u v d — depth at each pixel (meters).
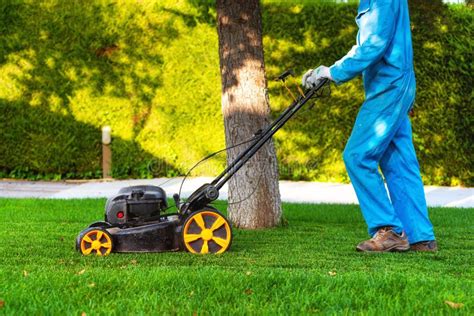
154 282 5.14
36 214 8.91
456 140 13.31
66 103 13.92
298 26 13.38
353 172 6.51
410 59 6.49
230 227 6.40
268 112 8.20
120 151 13.97
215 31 13.59
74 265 5.89
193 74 13.70
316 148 13.54
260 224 8.10
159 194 6.51
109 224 6.43
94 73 13.84
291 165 13.66
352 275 5.37
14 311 4.63
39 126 13.98
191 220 6.35
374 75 6.46
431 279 5.29
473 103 13.24
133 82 13.80
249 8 8.15
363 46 6.35
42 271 5.50
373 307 4.79
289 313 4.69
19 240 7.07
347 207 9.76
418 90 13.27
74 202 10.07
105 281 5.15
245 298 4.91
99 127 13.99
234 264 5.96
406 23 6.49
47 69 13.87
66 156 14.00
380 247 6.51
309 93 6.45
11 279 5.22
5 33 13.84
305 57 13.39
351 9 13.32
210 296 4.92
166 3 13.67
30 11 13.78
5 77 13.90
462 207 9.93
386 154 6.63
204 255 6.27
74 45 13.80
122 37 13.75
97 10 13.74
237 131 8.11
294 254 6.40
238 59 8.12
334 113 13.46
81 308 4.71
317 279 5.25
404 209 6.62
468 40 13.17
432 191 12.63
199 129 13.79
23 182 13.81
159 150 13.91
